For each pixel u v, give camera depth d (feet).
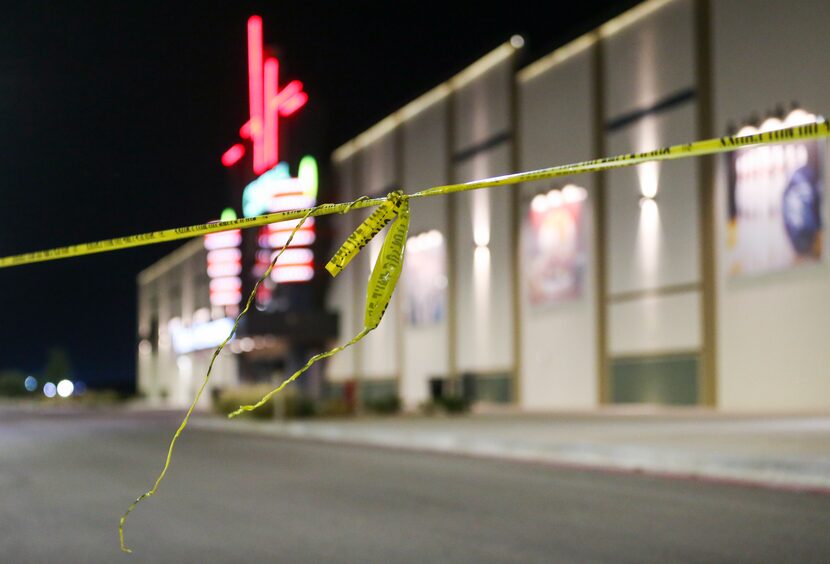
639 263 103.50
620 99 106.42
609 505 29.50
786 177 84.33
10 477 40.83
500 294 128.16
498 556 21.17
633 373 104.32
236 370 223.10
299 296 176.76
